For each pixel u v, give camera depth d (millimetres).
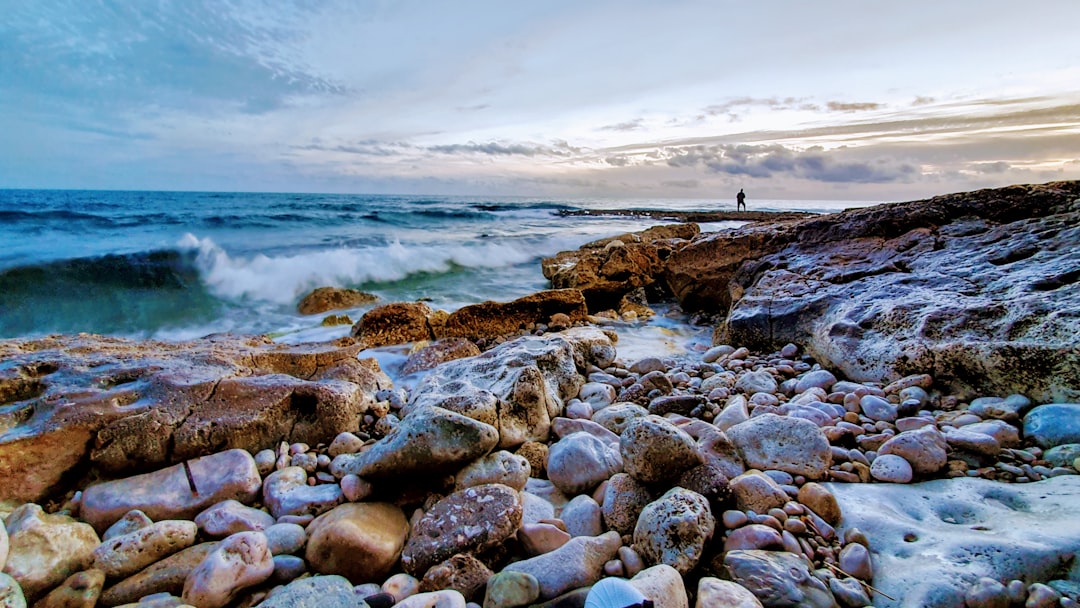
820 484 2830
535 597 2121
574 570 2227
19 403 3699
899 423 3461
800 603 1962
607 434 3797
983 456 2896
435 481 2998
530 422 3840
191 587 2197
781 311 5824
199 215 23438
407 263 13992
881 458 2932
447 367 5234
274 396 3947
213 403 3820
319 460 3537
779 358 5520
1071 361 3346
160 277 11320
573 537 2564
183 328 9000
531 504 2852
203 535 2725
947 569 2043
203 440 3537
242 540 2355
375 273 13117
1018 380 3564
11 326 8945
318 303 10094
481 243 18359
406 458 2857
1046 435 2990
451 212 31422
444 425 2963
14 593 2088
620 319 8898
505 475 3006
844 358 4684
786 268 7324
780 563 2127
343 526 2463
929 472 2840
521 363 4629
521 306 8180
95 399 3668
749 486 2576
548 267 12781
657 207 58656
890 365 4277
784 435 3066
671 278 9406
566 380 4777
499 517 2516
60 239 15211
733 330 6176
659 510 2342
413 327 7465
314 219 24734
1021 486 2613
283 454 3578
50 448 3234
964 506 2520
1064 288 4078
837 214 7961
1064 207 6203
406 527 2744
